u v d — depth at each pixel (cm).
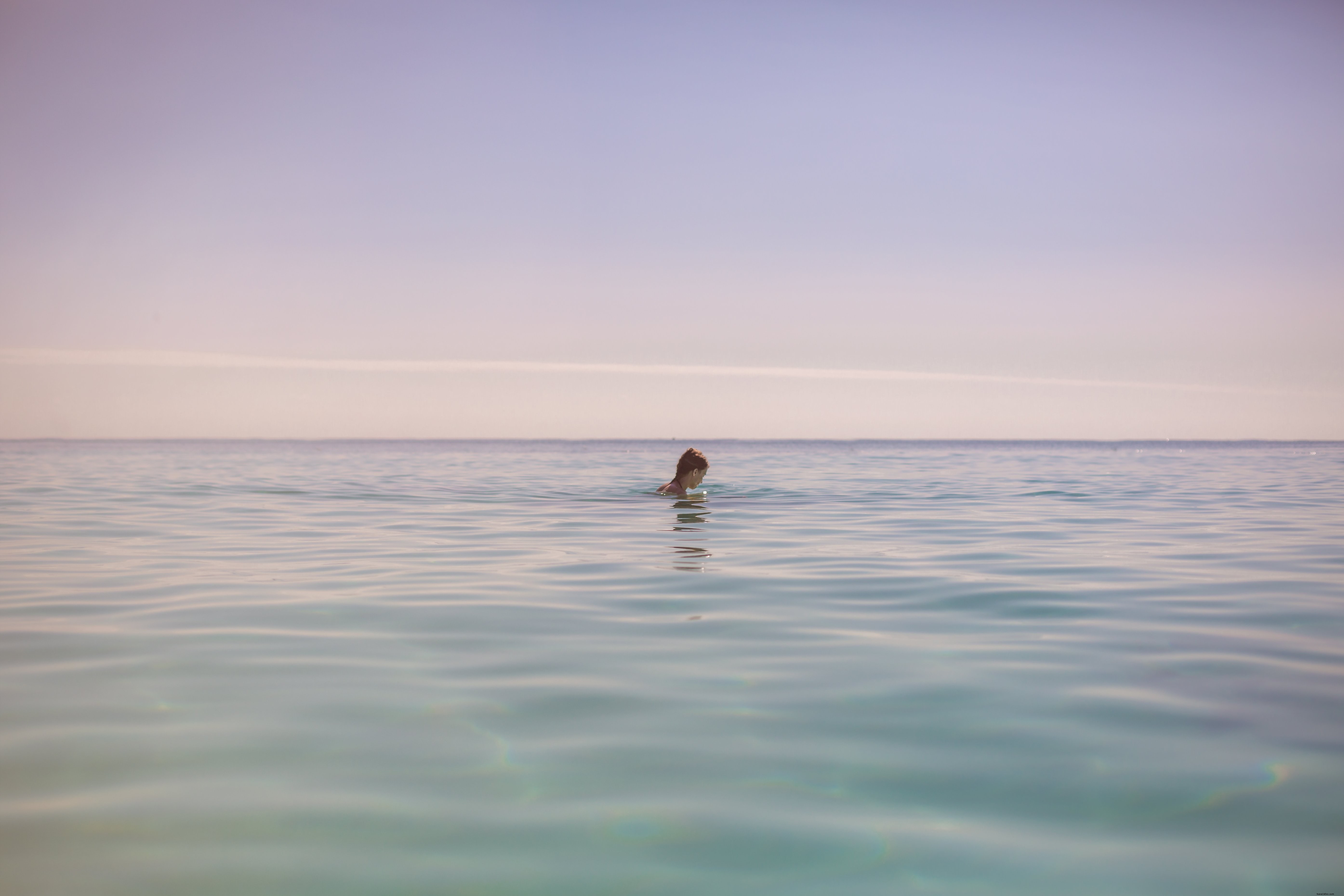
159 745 339
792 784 304
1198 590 662
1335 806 285
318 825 273
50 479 2109
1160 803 288
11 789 297
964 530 1038
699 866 249
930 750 336
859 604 612
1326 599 630
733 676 436
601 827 272
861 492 1648
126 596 634
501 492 1658
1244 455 5444
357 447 13775
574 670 445
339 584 682
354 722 366
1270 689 411
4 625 543
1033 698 399
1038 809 284
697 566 772
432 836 266
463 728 360
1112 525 1100
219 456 4878
